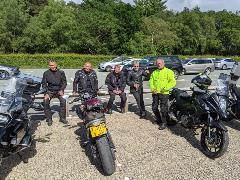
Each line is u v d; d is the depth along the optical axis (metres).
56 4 52.28
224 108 6.52
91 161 5.65
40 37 48.84
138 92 8.66
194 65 26.92
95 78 7.60
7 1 48.59
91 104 5.20
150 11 74.62
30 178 4.97
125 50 53.03
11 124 4.79
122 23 54.91
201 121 6.32
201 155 6.00
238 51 76.06
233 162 5.68
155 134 7.27
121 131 7.48
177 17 77.25
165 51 57.97
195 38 70.50
